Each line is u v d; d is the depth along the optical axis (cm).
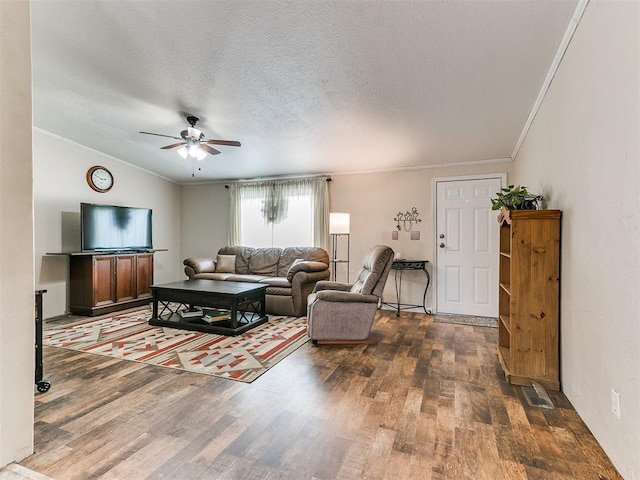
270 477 147
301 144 440
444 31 219
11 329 159
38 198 443
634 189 138
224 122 381
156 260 625
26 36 168
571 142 212
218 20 221
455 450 165
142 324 409
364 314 335
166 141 469
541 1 188
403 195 511
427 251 493
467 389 233
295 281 456
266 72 280
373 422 191
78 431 181
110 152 517
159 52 260
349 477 147
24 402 161
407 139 405
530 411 203
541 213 235
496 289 457
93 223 468
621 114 149
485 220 465
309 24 220
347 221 498
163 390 231
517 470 151
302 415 199
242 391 230
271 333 374
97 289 457
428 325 411
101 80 309
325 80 288
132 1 209
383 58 252
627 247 144
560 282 232
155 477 146
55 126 425
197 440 173
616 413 152
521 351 240
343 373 262
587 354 186
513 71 256
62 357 295
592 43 179
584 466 153
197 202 671
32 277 169
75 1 211
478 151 432
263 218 606
